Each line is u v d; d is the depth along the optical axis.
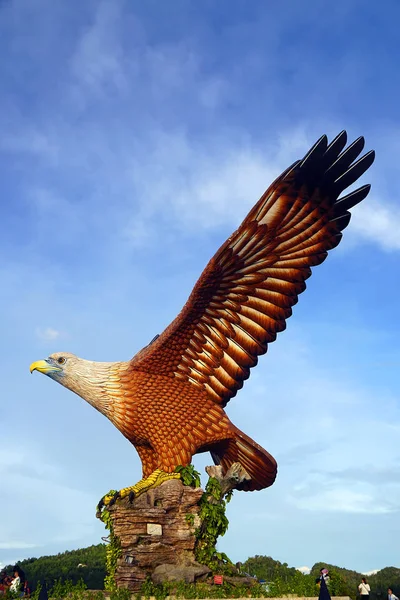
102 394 16.70
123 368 17.05
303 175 15.39
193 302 16.17
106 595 13.98
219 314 16.56
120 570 14.59
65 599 13.84
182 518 15.43
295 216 15.80
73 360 17.12
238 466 17.00
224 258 15.77
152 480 15.76
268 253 16.14
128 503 15.18
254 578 15.70
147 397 16.62
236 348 16.78
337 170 15.45
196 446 16.56
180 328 16.44
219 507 15.98
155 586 14.30
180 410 16.64
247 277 16.31
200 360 16.84
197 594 13.98
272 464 16.67
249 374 16.88
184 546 15.11
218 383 16.89
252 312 16.64
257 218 15.55
